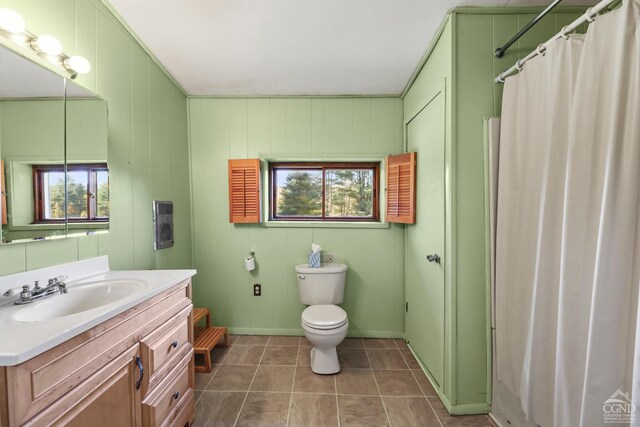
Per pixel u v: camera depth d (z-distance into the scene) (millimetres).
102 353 828
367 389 1708
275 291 2420
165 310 1161
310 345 2250
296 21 1479
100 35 1338
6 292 931
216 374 1859
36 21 1039
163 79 1945
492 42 1447
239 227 2406
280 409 1533
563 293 981
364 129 2369
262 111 2373
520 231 1266
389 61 1866
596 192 917
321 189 2557
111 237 1410
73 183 1188
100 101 1325
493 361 1458
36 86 1040
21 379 612
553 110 1066
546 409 1109
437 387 1681
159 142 1888
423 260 1903
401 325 2393
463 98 1458
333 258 2389
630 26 823
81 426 756
